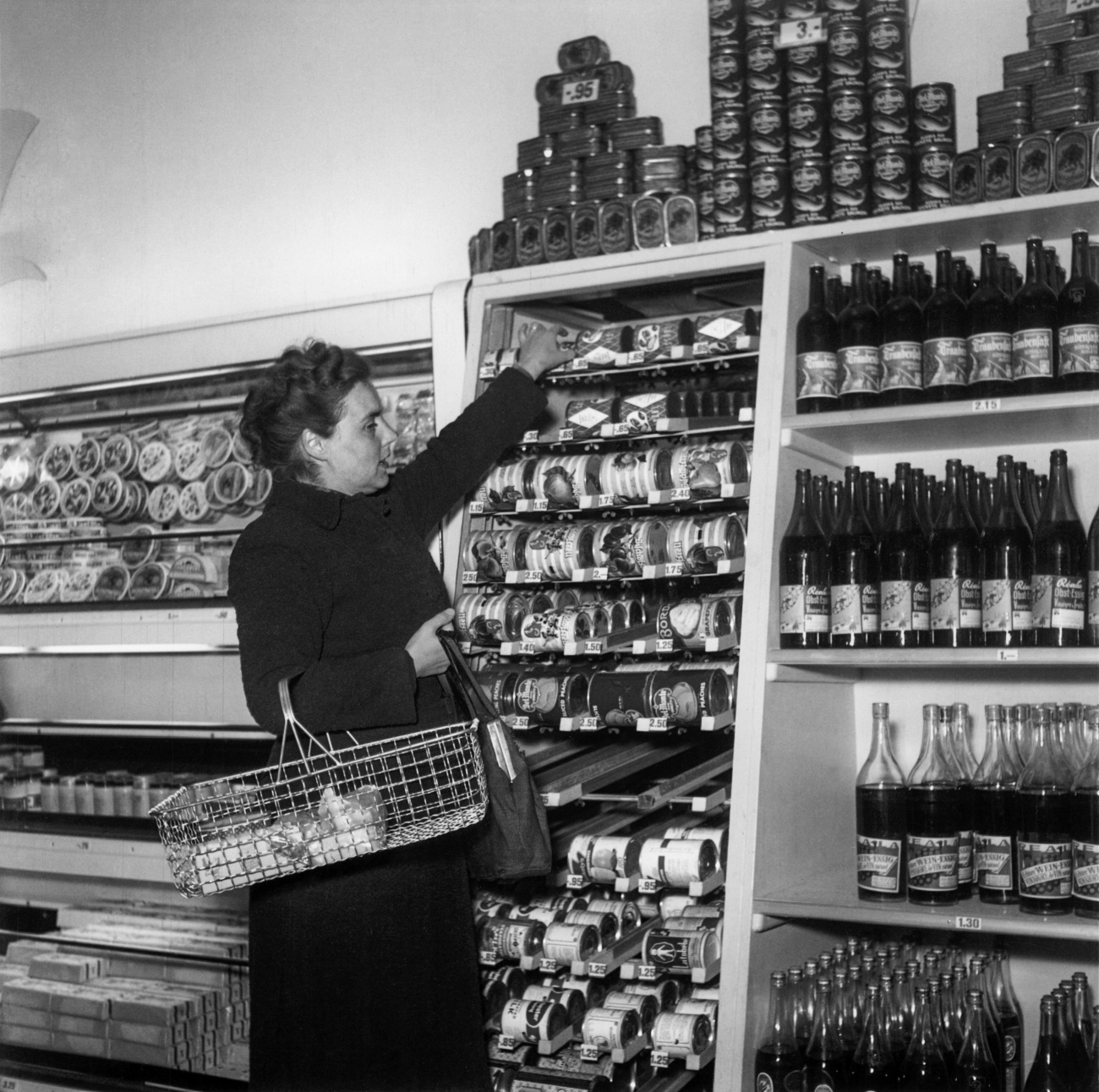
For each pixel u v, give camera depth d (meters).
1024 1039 2.78
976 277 2.89
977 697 2.90
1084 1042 2.43
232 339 3.71
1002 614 2.47
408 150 3.83
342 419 2.46
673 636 2.70
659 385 3.15
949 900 2.48
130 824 3.64
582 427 2.88
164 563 3.87
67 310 4.41
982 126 2.69
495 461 3.00
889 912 2.41
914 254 2.84
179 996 3.50
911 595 2.60
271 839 2.09
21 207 4.50
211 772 3.70
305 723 2.17
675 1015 2.59
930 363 2.61
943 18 3.02
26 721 3.92
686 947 2.57
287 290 4.03
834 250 2.80
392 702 2.20
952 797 2.57
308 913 2.35
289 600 2.26
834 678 2.89
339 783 2.11
